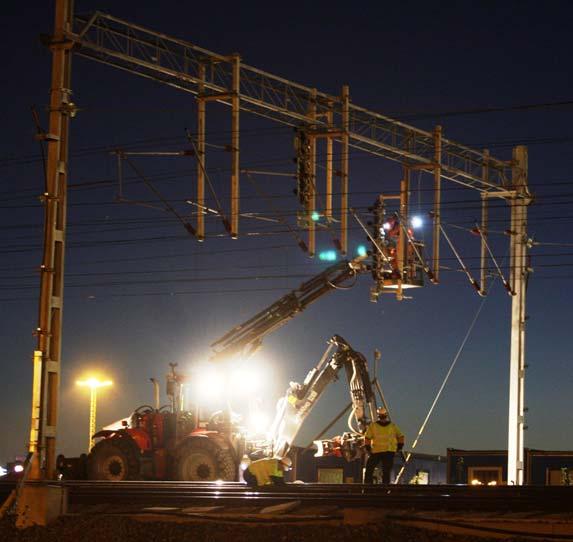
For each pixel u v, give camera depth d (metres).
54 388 27.02
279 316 33.75
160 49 30.50
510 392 38.00
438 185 36.53
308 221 32.91
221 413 32.50
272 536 20.02
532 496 21.69
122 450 31.36
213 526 20.72
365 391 32.47
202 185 31.08
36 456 25.98
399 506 21.62
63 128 28.58
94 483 25.64
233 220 31.05
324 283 34.00
